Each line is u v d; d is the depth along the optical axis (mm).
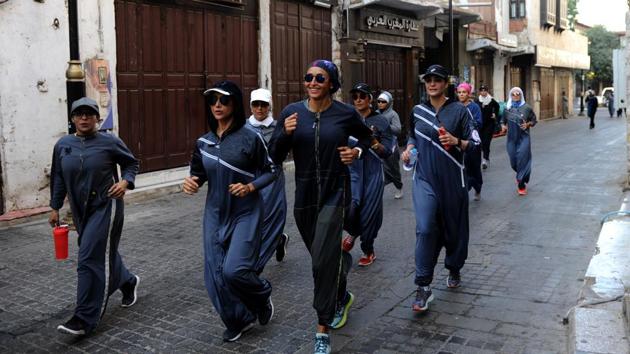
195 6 11992
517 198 10180
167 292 5844
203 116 12367
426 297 5156
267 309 4871
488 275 6090
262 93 6551
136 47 10781
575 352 4039
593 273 5559
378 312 5227
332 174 4348
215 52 12562
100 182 4871
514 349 4422
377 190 6410
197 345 4633
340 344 4598
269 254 5820
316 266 4301
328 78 4320
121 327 4996
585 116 42156
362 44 17344
